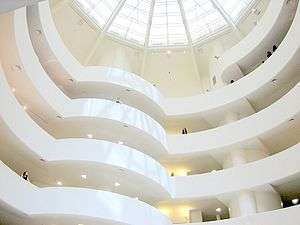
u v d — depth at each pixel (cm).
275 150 2719
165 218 2252
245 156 2639
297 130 2498
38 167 2198
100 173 2267
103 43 3453
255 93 2797
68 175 2286
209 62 3512
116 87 2855
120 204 2003
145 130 2584
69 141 2203
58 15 3067
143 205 2116
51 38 2473
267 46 2928
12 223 1941
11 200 1669
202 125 3158
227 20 3312
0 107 1727
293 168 2209
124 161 2245
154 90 3045
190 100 3094
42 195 1858
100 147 2219
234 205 2430
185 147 2778
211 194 2467
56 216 1858
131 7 3284
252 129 2602
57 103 2394
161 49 3522
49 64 2609
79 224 1989
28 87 2177
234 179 2447
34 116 2428
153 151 2766
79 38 3306
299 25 2402
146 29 3422
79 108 2486
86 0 3122
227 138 2689
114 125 2533
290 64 2522
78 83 2800
